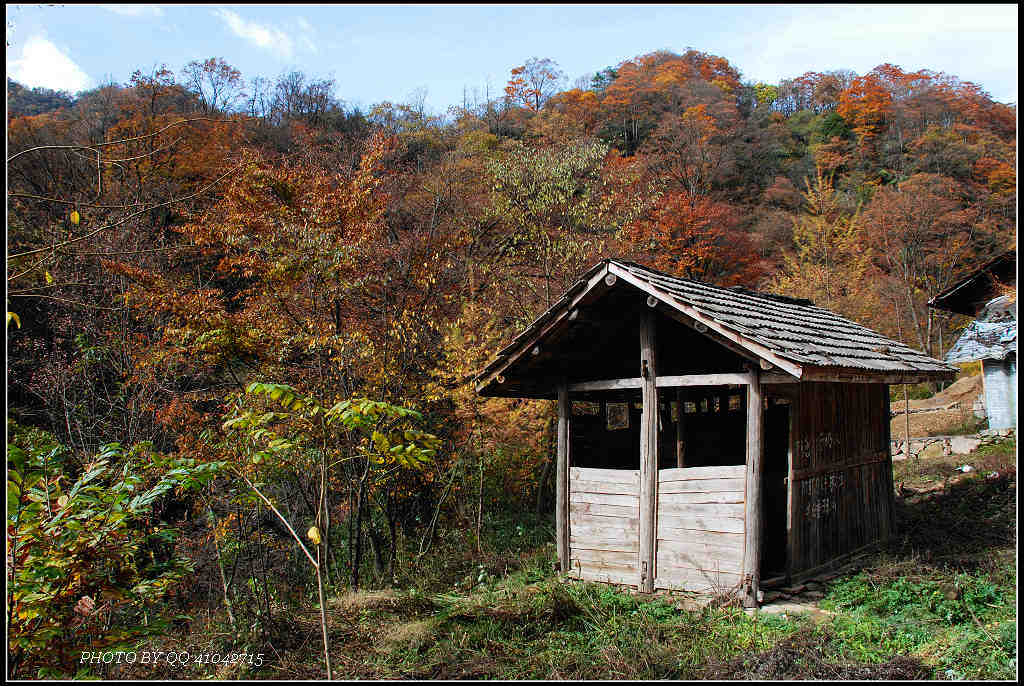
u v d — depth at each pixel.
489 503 13.87
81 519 5.04
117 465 7.75
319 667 5.89
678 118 38.12
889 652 5.86
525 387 9.23
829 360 7.54
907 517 11.45
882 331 27.78
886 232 29.94
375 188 14.30
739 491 7.52
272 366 11.05
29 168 18.25
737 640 6.34
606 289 8.04
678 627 6.64
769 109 49.59
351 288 11.19
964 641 5.88
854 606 7.08
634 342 9.41
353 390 10.88
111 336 12.45
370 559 11.88
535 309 15.48
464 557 10.38
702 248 28.22
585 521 8.83
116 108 22.30
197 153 18.59
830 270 26.80
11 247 12.91
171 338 11.53
